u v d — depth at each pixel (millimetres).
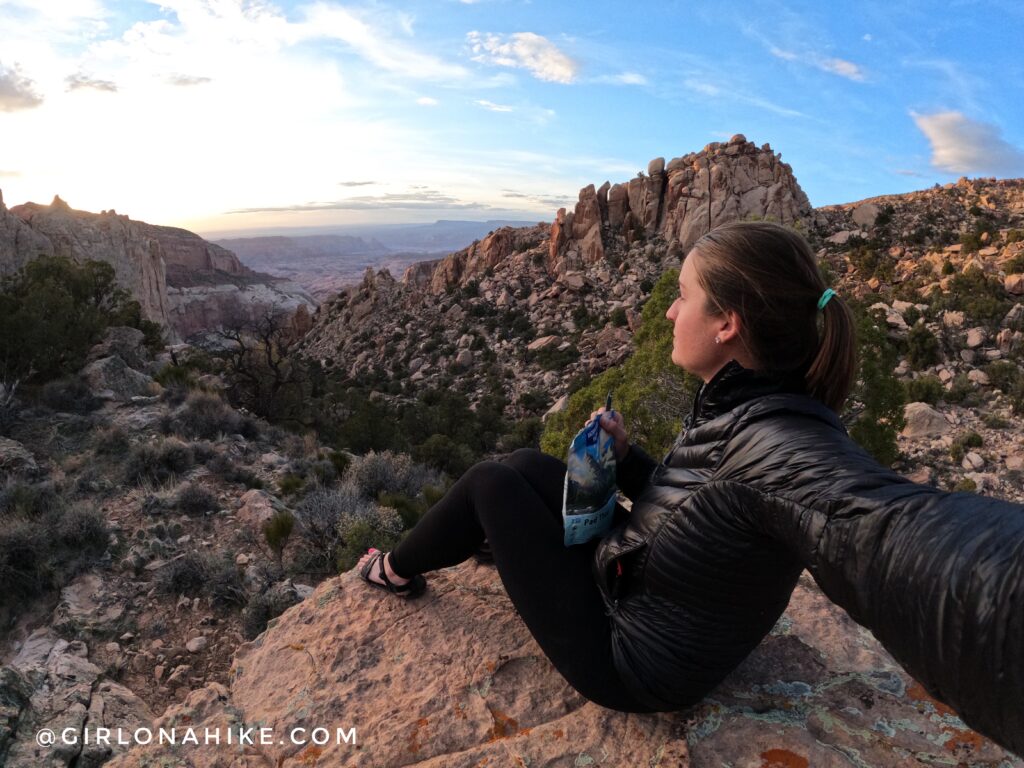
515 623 2199
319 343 90812
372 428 26312
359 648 2166
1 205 76375
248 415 19578
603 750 1669
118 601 8625
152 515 10844
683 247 68750
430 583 2455
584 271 72312
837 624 2127
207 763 1805
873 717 1722
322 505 11781
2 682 4766
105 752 4629
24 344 16484
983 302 33844
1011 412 23672
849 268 54875
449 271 85938
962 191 70688
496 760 1682
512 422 44781
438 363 65500
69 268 29812
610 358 52250
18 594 8438
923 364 30078
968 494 826
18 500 10297
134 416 15617
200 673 7684
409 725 1839
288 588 9117
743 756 1605
